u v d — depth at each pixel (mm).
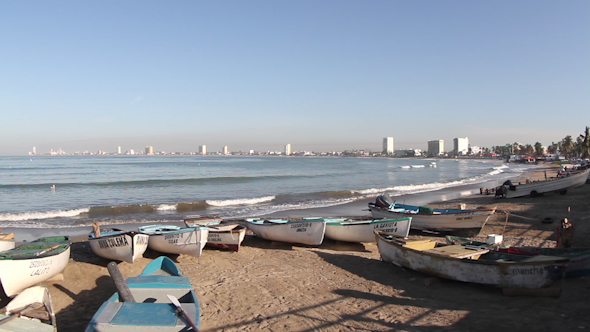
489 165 132625
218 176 61156
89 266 11453
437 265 9562
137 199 31109
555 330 6758
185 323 5891
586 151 112938
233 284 9992
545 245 13242
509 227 16750
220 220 16031
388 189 39094
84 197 32375
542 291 8320
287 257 12859
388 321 7516
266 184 46625
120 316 6070
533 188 26062
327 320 7664
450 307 8102
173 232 12438
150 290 7469
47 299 7145
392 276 10492
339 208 26031
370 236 13742
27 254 9492
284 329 7301
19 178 54781
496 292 8883
